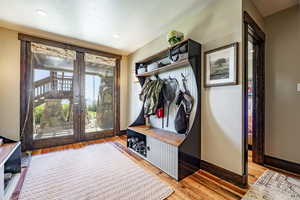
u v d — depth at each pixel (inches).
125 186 62.4
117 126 149.6
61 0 69.7
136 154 98.4
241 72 61.1
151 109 97.9
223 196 55.4
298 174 71.8
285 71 77.0
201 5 74.1
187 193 57.5
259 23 77.8
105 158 91.8
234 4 63.4
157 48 112.4
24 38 101.7
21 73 102.0
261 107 82.8
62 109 119.6
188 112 81.9
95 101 137.0
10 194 56.6
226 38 66.3
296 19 73.5
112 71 148.5
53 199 54.2
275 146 80.4
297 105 73.5
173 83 96.2
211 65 71.9
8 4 72.4
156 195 56.3
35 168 77.8
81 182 65.2
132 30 101.1
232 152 63.9
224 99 67.1
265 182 64.6
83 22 90.2
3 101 96.0
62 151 103.7
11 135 98.3
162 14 82.0
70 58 122.0
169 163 71.1
